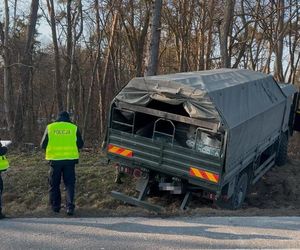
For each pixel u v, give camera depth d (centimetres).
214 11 2750
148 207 838
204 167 809
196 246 596
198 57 3094
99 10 2830
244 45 2809
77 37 2716
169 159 844
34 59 3566
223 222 732
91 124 3222
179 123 882
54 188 771
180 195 911
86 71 3559
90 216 759
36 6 2062
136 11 2894
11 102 2378
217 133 796
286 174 1280
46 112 4191
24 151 1391
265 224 726
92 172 1085
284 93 1290
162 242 609
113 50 3023
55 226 678
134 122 901
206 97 807
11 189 996
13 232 642
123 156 895
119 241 609
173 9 2947
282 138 1379
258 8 2711
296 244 618
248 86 991
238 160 879
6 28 2280
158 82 862
